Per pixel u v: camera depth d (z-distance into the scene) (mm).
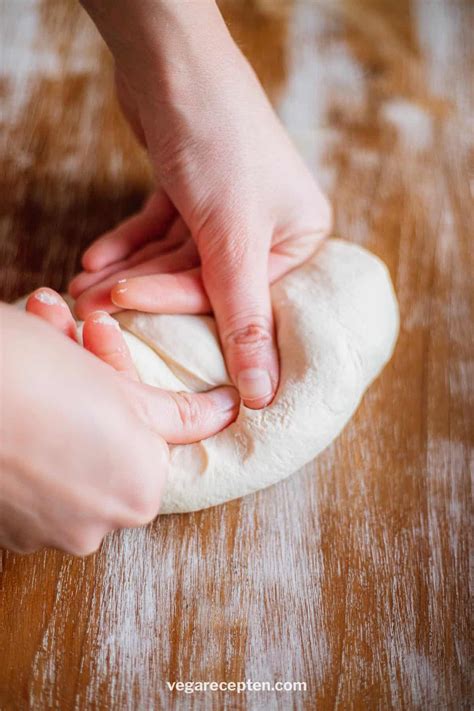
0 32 490
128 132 460
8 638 333
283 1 512
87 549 288
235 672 333
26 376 251
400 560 355
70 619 337
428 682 335
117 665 331
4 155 449
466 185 453
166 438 325
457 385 395
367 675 335
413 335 407
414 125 471
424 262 428
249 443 342
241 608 343
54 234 424
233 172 344
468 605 348
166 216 396
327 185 448
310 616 343
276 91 479
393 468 374
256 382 337
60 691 326
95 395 264
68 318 308
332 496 366
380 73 490
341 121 470
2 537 284
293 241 367
